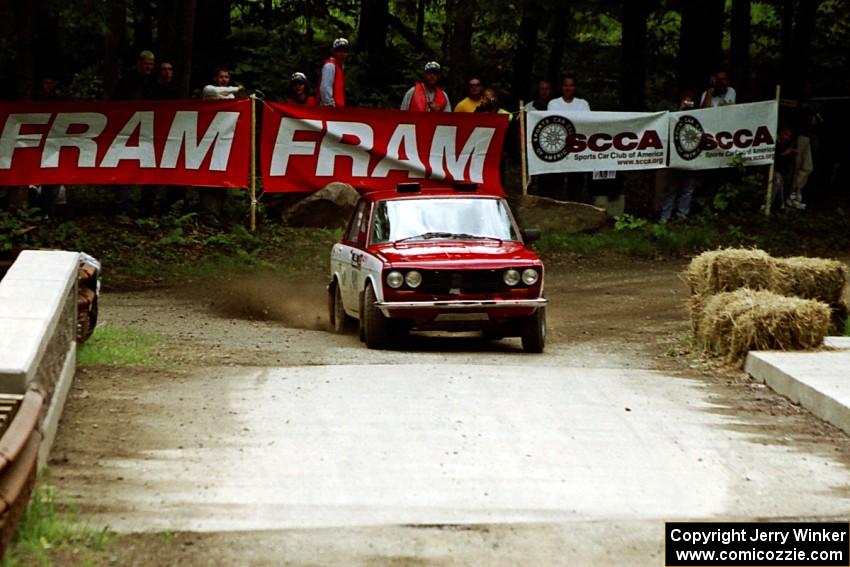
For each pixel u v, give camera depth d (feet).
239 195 245.04
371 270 140.05
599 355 138.41
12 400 72.64
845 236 256.73
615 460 86.79
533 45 337.52
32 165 216.33
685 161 253.65
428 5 358.23
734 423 99.50
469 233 148.56
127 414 94.79
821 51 370.53
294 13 330.54
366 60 318.24
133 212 231.30
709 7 288.30
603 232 248.52
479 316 136.56
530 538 69.36
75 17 241.35
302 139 228.84
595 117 247.70
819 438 95.35
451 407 101.14
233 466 82.23
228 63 302.04
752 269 140.77
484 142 234.58
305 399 102.68
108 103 217.77
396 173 232.94
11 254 133.18
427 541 68.44
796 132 275.59
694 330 143.74
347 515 72.74
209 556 65.05
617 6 303.89
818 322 125.90
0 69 278.05
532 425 96.07
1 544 59.72
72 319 105.09
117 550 65.21
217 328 155.02
